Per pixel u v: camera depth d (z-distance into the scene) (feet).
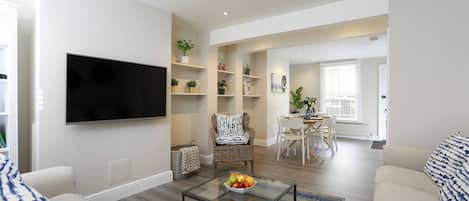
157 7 9.78
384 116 20.95
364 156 14.97
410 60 7.91
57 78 7.04
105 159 8.19
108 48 8.20
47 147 6.86
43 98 6.78
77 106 7.21
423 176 6.07
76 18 7.42
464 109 7.12
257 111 18.85
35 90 6.88
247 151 11.64
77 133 7.49
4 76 6.27
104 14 8.11
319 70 23.93
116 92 8.20
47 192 5.12
